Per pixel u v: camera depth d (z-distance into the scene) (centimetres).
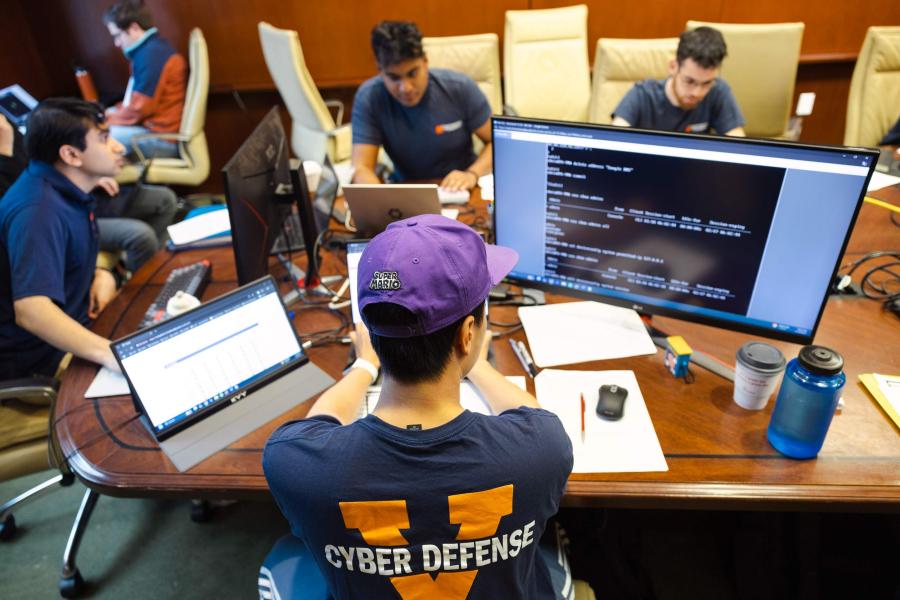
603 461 113
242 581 178
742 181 116
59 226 170
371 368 124
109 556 186
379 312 72
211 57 387
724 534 176
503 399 115
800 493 106
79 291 187
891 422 119
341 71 390
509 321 155
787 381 107
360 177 235
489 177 235
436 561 78
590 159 127
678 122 271
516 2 367
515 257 108
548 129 127
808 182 111
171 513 199
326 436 79
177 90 361
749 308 130
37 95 398
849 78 384
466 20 373
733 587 164
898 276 162
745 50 299
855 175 107
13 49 378
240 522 194
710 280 130
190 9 373
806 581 149
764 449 115
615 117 273
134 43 346
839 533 159
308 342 152
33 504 205
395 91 230
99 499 204
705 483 108
